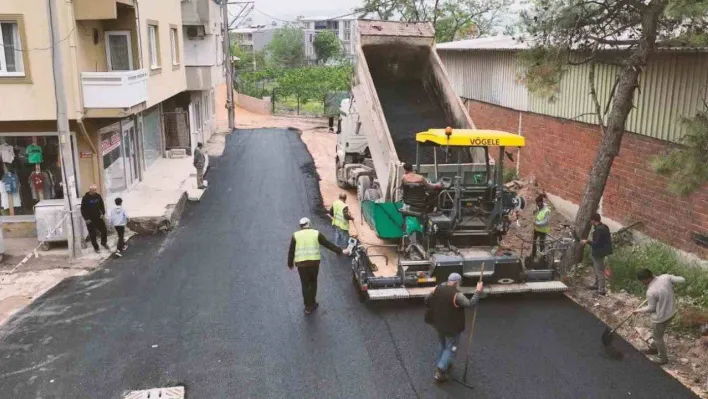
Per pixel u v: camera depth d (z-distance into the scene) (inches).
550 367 350.0
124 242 600.4
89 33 642.2
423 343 382.6
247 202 782.5
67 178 544.7
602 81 581.0
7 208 635.5
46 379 343.9
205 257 560.1
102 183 654.5
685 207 475.2
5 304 452.4
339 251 438.6
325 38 3681.1
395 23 711.7
